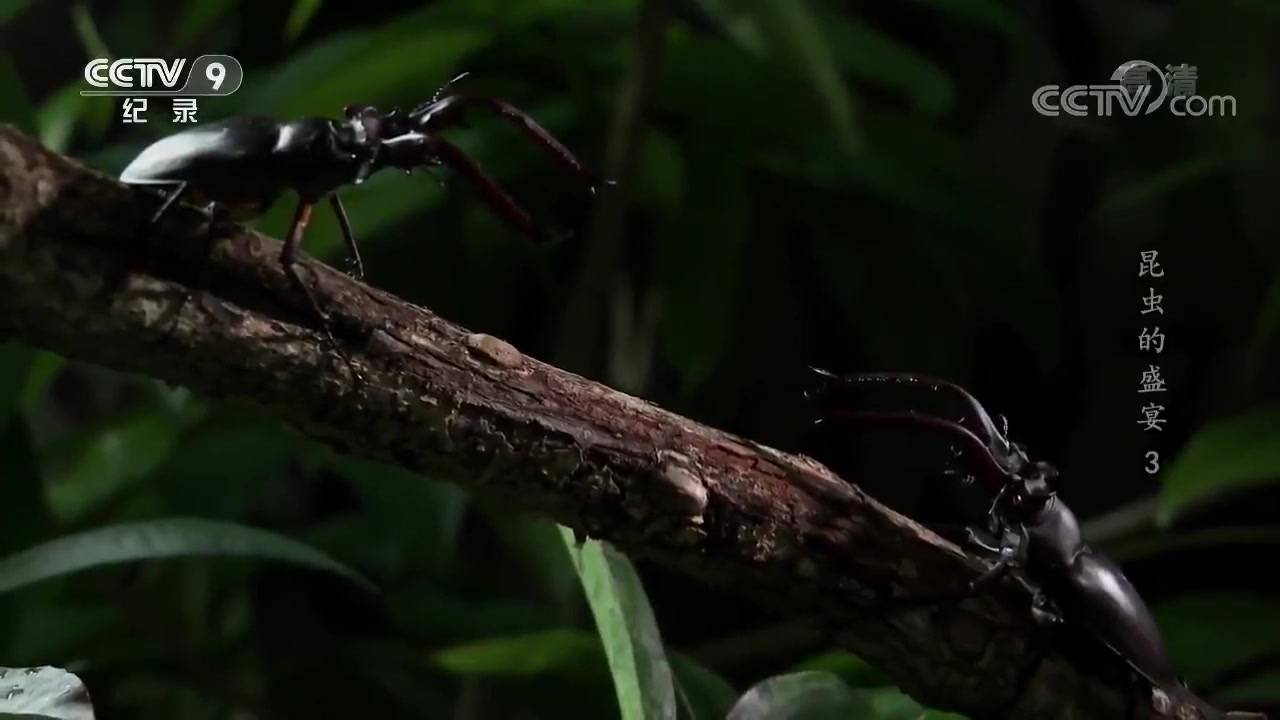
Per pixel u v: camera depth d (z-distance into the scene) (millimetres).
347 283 543
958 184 780
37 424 1326
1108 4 1024
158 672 770
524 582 928
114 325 528
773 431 926
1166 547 716
